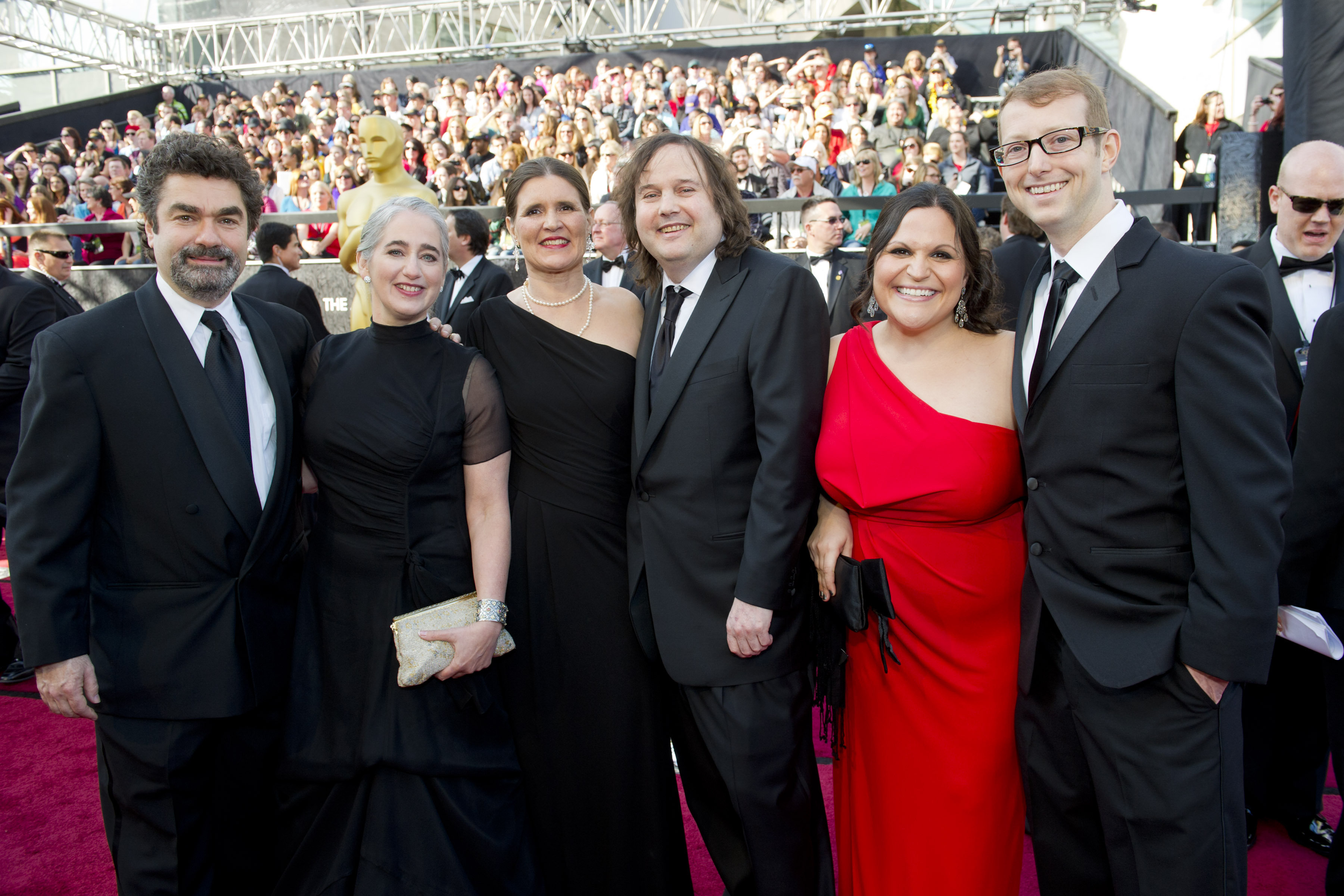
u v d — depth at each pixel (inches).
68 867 91.2
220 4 548.7
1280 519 56.7
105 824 70.6
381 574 73.5
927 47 440.8
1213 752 59.0
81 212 374.3
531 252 79.4
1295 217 95.0
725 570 73.3
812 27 458.3
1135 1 400.5
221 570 70.1
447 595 74.2
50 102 555.2
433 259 74.4
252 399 73.7
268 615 73.2
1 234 266.2
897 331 74.6
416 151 383.6
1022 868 90.4
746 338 72.2
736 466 73.7
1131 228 62.8
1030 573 67.4
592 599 78.6
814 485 72.7
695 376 73.0
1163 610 60.2
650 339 77.9
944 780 70.9
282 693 75.2
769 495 70.4
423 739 71.9
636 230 78.9
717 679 72.6
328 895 69.3
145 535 69.1
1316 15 151.8
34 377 67.3
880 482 71.1
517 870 75.0
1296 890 86.2
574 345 78.8
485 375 78.0
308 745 73.0
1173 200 203.2
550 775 79.4
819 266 167.2
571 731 78.8
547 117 374.6
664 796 80.0
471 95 467.8
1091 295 61.8
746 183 265.7
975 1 469.7
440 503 75.3
